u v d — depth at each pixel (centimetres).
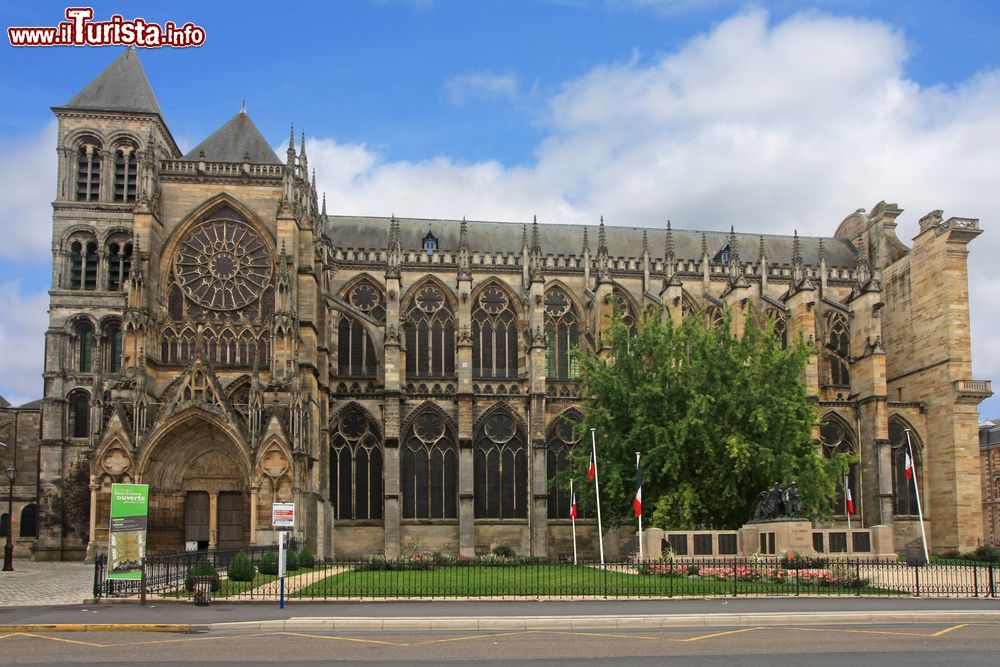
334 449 10006
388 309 10175
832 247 12950
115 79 11181
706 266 11569
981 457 15325
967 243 11062
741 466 7712
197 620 4022
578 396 10581
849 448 10938
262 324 9062
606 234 12362
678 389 8350
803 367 8419
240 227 9319
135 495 4769
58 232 10625
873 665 2970
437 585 5434
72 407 10231
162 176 9231
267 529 8006
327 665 2978
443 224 12044
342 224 11694
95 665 2988
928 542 10925
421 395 10250
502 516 10175
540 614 4147
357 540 9888
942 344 10994
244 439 8162
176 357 8969
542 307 10412
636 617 3950
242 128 10194
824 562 6241
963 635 3656
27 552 11244
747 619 3991
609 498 8569
